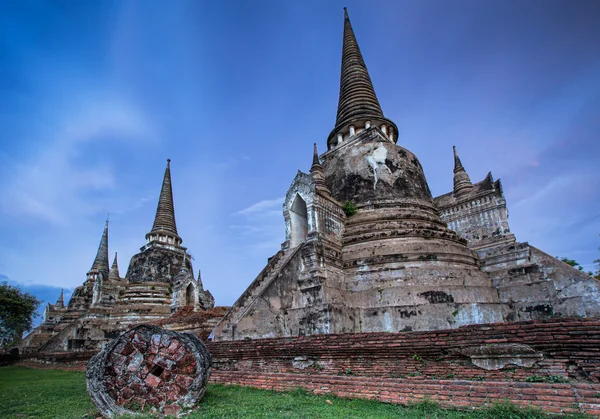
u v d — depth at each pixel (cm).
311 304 1587
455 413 727
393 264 1689
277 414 752
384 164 2223
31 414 866
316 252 1706
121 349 848
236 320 1484
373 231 1920
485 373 850
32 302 3312
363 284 1689
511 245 2019
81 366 2253
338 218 2000
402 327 1452
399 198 2120
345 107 2870
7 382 1600
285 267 1702
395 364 971
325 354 1088
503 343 845
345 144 2581
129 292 3422
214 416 745
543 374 788
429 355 935
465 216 2412
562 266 1923
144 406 809
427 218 2031
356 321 1532
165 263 3691
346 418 709
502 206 2278
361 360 1027
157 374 843
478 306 1470
